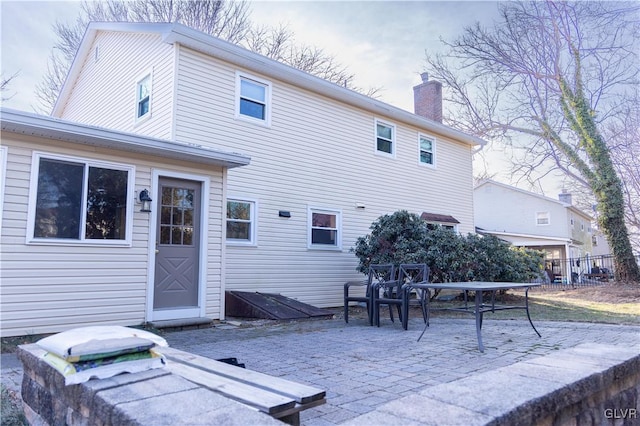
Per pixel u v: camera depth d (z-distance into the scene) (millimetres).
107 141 5781
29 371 2730
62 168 5703
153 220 6422
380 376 3744
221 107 8672
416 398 1567
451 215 14016
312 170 10203
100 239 5902
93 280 5797
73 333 2250
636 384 2318
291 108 9922
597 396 2004
